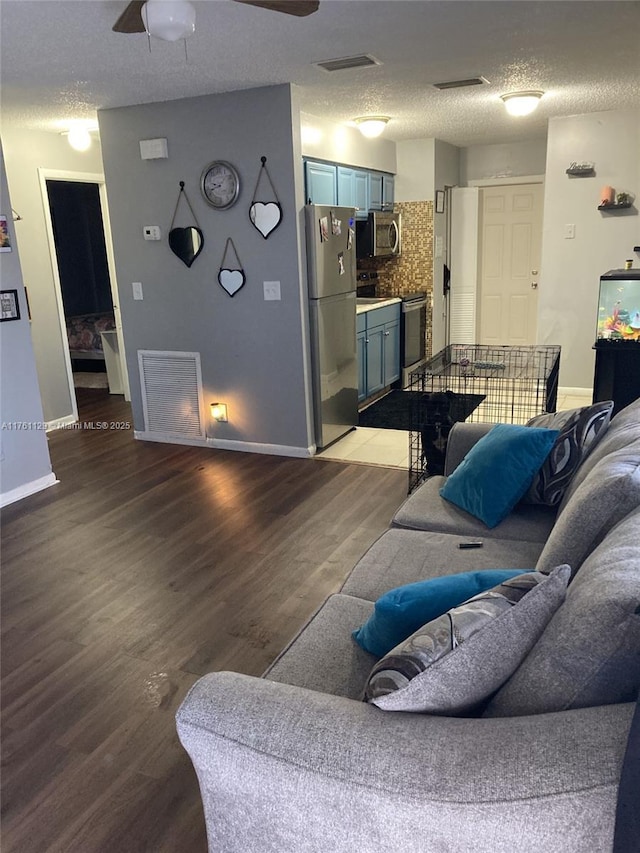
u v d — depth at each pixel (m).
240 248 4.38
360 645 1.67
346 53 3.28
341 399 4.91
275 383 4.55
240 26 2.79
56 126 4.95
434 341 7.14
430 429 3.49
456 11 2.71
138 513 3.73
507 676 1.18
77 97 4.04
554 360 3.83
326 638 1.71
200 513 3.70
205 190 4.33
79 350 7.56
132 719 2.11
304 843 1.17
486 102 4.60
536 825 0.97
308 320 4.45
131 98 4.15
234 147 4.18
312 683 1.55
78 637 2.57
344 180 5.52
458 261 7.27
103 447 4.98
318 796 1.09
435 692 1.14
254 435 4.74
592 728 1.01
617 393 4.16
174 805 1.78
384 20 2.80
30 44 2.91
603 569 1.20
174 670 2.35
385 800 1.04
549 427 2.46
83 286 8.02
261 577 2.97
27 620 2.70
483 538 2.24
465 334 7.49
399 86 4.03
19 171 5.03
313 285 4.37
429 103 4.57
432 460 3.52
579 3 2.65
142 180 4.53
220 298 4.54
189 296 4.64
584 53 3.39
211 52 3.17
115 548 3.31
